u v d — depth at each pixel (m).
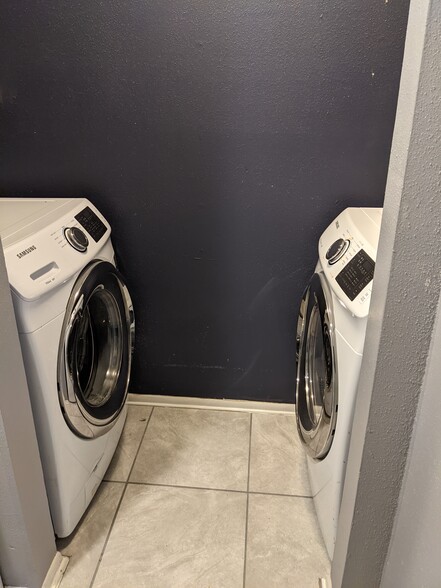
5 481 1.22
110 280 1.62
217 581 1.46
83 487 1.56
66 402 1.37
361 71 1.58
